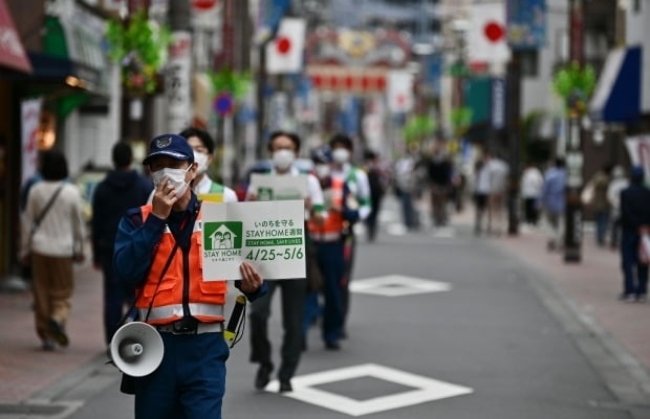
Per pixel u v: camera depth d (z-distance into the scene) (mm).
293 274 14906
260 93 103562
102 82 51938
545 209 69375
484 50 84375
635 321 38156
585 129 88375
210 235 14742
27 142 40500
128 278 14789
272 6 98125
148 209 15078
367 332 34844
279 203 14883
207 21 86188
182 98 46469
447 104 189250
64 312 29703
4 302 39219
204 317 14859
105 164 62906
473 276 52719
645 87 62688
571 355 31203
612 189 67438
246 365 28656
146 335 14414
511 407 24125
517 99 83375
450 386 26375
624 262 43531
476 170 83188
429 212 112750
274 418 22672
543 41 75625
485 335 34625
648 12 62594
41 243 29547
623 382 27375
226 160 98938
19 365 27922
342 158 31109
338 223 30750
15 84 42344
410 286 48031
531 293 46469
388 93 194875
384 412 23453
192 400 14750
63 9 47000
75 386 25688
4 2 37312
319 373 27797
